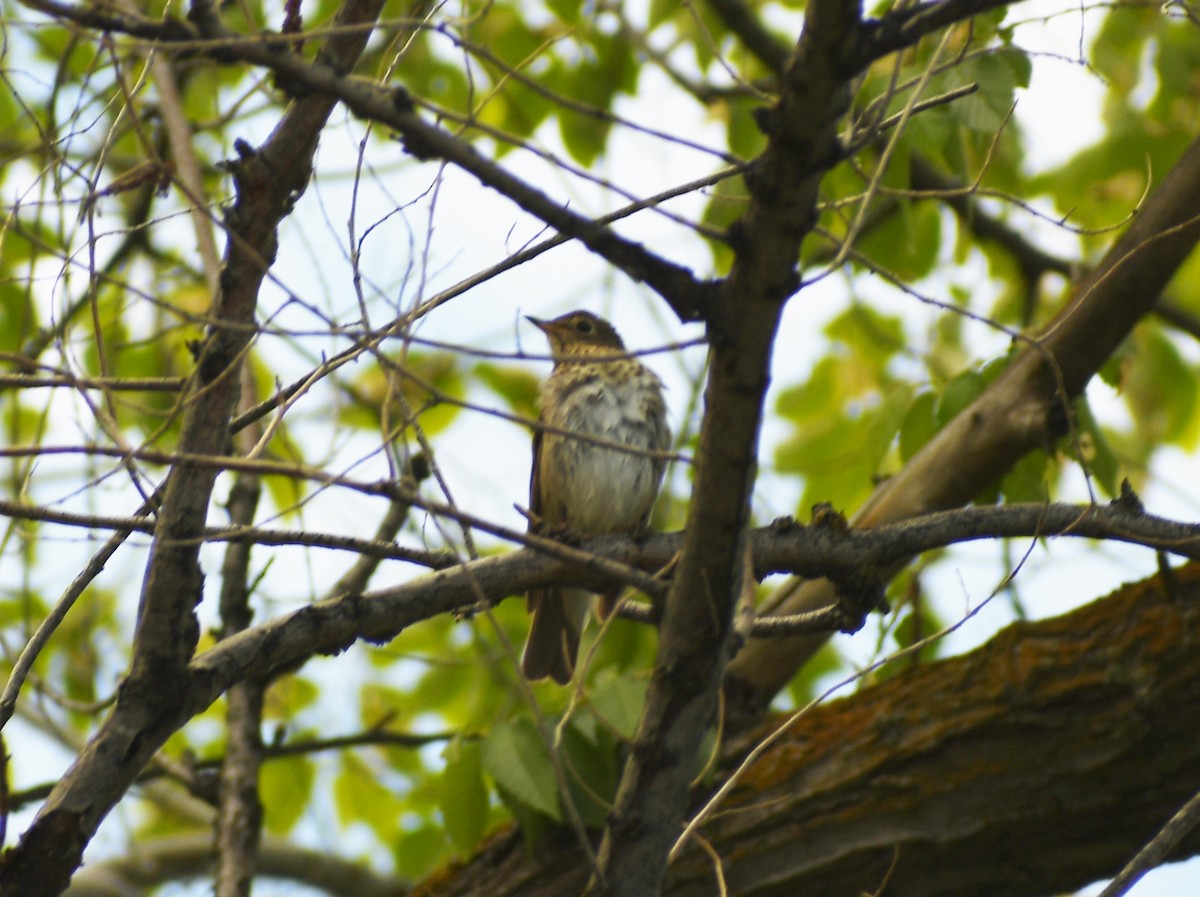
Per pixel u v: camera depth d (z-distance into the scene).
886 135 9.84
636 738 6.40
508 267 6.30
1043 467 10.15
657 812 6.37
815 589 10.03
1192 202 9.49
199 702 6.15
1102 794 8.34
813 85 5.01
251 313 5.87
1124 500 7.40
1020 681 8.58
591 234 5.32
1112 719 8.30
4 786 5.79
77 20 4.86
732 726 9.65
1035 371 9.95
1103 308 9.70
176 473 5.87
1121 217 13.91
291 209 5.89
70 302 6.90
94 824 5.84
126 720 5.96
